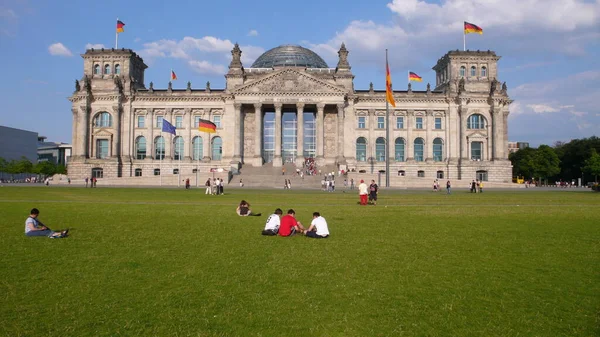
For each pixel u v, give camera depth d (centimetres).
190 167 15312
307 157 15300
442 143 15412
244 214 4166
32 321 1379
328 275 1905
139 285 1747
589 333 1316
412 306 1533
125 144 15225
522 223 3584
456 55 15500
